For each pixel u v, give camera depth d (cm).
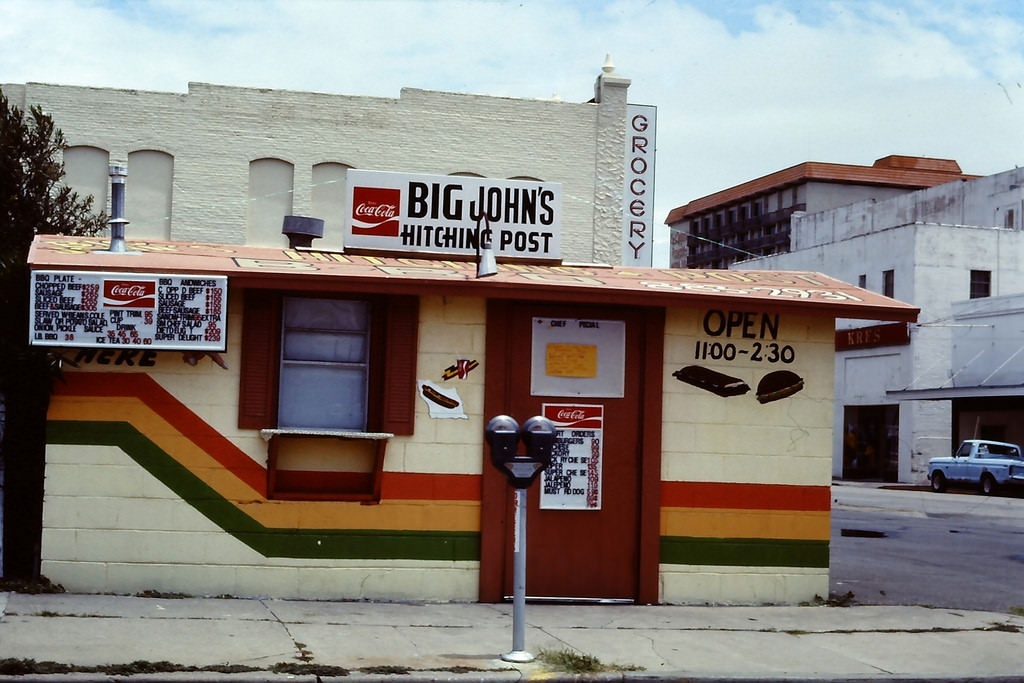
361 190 1218
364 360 1130
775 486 1191
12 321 1080
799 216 7500
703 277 1271
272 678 773
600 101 2592
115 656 810
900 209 6856
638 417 1170
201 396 1080
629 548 1162
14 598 1005
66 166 2417
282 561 1088
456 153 2534
